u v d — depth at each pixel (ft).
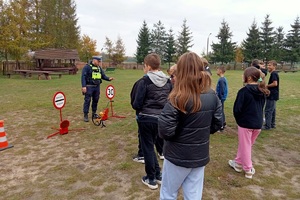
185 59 6.09
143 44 170.40
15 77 75.87
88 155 14.06
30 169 12.34
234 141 16.34
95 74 21.21
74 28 134.41
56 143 16.06
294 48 168.66
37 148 15.17
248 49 164.66
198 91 6.08
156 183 10.57
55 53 99.50
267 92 10.84
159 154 13.43
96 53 161.27
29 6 104.42
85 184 10.86
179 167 6.56
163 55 181.37
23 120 21.97
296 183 11.12
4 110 26.16
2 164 12.91
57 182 11.05
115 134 17.84
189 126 6.24
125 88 47.70
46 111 25.68
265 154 14.49
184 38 172.55
